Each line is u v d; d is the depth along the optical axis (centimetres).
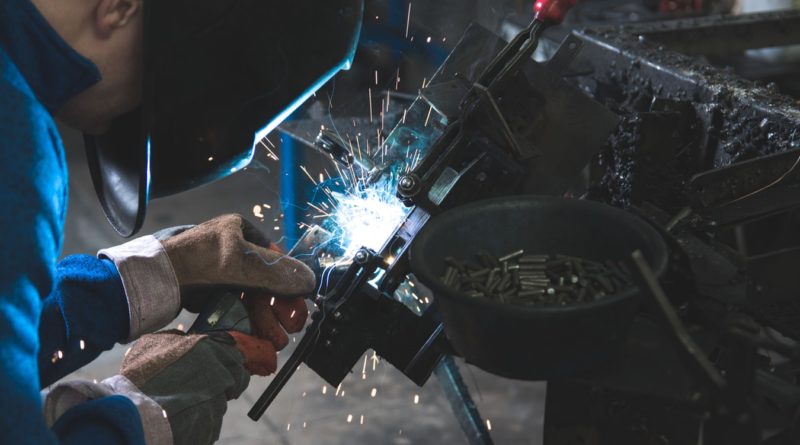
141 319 147
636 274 107
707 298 137
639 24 268
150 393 138
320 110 236
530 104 150
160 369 140
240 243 156
